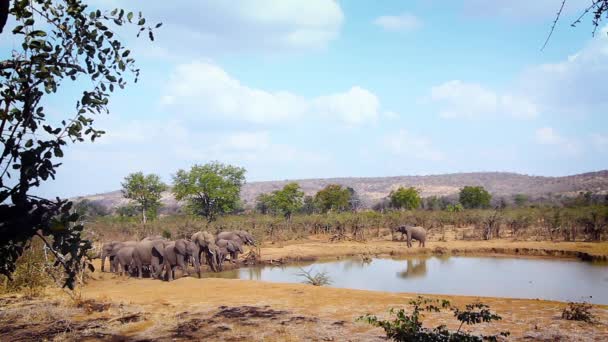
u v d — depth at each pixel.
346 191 79.25
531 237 37.59
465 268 25.48
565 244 31.77
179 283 16.83
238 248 29.06
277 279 23.08
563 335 8.98
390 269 25.67
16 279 14.55
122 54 4.70
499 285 20.08
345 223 44.03
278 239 41.00
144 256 21.47
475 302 12.29
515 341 8.64
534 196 158.00
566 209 40.25
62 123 4.29
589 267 24.77
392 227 43.62
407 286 20.25
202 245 25.81
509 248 31.44
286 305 12.16
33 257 15.23
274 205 64.12
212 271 25.92
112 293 14.80
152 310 11.80
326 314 11.05
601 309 11.32
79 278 16.89
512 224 41.31
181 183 51.56
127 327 10.11
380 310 11.38
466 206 89.00
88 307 11.74
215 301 12.85
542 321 10.07
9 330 9.91
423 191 197.88
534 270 24.12
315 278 21.06
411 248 33.69
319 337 9.09
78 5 4.54
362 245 36.25
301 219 46.62
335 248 34.09
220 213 54.62
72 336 9.42
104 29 4.63
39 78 4.21
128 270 22.70
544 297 17.47
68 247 3.80
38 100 4.18
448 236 42.50
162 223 42.25
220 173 52.47
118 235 38.09
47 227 3.76
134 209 59.38
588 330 9.30
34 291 14.12
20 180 3.84
